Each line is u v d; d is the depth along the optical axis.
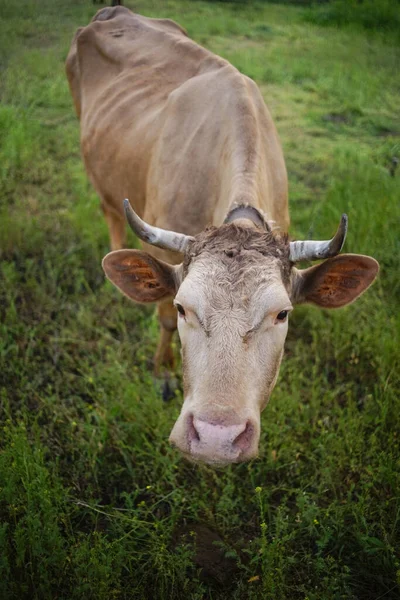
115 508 1.50
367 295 2.22
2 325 2.09
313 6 6.54
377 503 1.52
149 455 1.64
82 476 1.63
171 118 1.87
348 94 4.17
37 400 1.88
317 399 1.86
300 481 1.58
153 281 1.47
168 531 1.43
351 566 1.42
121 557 1.31
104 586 1.23
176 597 1.32
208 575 1.39
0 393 1.87
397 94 4.30
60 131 3.52
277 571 1.30
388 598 1.35
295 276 1.37
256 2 6.79
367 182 2.77
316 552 1.45
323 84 4.33
